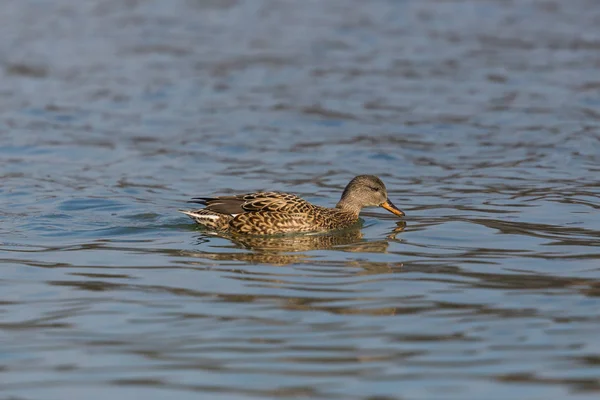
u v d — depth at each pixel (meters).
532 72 29.22
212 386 10.40
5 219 17.42
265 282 13.84
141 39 33.62
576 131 23.53
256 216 16.86
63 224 17.17
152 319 12.36
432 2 38.78
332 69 29.86
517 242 15.82
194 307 12.78
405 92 27.38
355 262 14.90
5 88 27.91
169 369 10.83
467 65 30.14
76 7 38.22
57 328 12.09
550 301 12.88
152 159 21.97
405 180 20.39
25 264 14.75
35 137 23.64
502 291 13.31
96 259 15.05
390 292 13.34
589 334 11.67
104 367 10.91
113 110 25.97
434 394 10.12
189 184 20.19
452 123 24.48
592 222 16.92
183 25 35.66
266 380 10.51
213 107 26.20
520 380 10.43
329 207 18.42
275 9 38.06
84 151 22.58
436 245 15.81
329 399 10.05
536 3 38.62
